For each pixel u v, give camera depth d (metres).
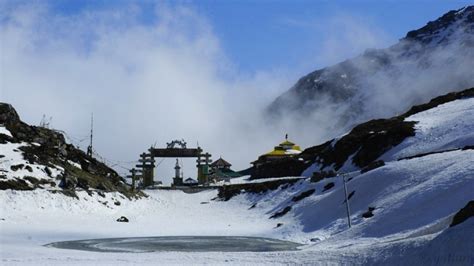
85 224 73.94
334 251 38.22
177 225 78.75
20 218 71.50
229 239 61.50
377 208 61.03
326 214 71.00
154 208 98.56
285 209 82.75
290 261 37.53
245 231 70.94
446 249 30.47
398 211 52.94
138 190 107.25
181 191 113.12
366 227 52.09
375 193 67.69
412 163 72.38
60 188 85.94
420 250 32.22
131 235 65.38
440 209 48.16
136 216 86.38
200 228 74.56
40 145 97.69
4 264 36.56
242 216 89.38
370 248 36.34
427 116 110.81
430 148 88.44
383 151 99.38
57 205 80.00
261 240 60.53
